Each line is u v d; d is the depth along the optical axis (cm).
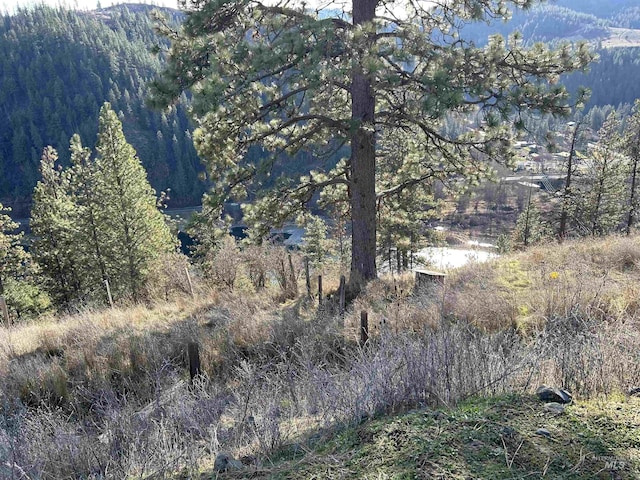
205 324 786
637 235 1152
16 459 269
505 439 201
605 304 559
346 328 662
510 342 419
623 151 2723
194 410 353
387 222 1394
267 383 451
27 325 888
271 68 757
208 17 834
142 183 2444
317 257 2820
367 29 769
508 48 859
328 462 199
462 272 942
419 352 311
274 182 994
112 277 2441
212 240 1147
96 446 301
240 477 205
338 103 1081
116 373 587
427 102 753
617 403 236
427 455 190
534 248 1088
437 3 957
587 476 172
